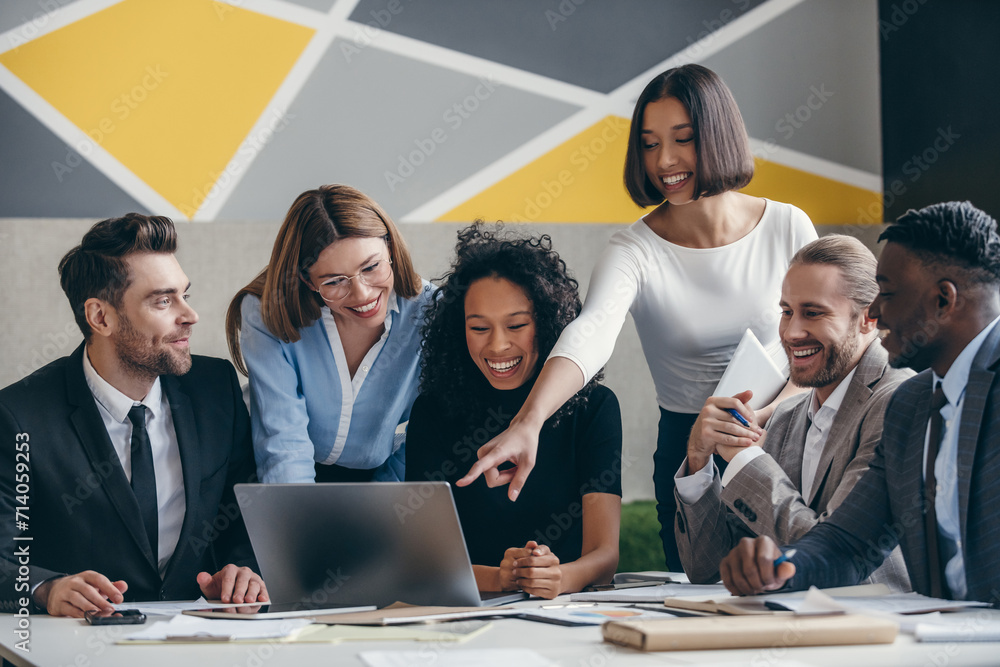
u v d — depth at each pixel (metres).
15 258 3.20
